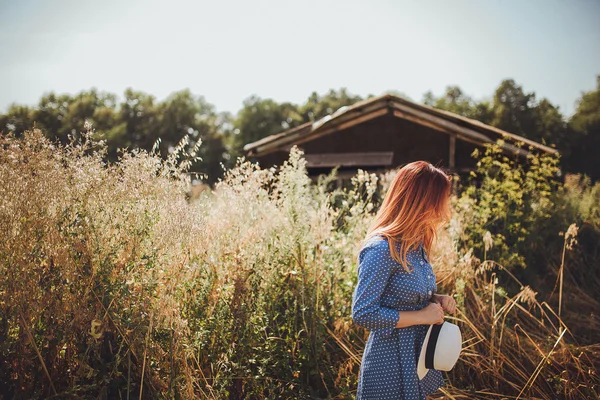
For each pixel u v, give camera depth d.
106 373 2.54
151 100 37.22
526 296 3.76
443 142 9.88
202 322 2.95
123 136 32.94
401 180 2.25
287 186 3.76
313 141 10.75
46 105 33.00
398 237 2.18
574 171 25.73
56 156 2.72
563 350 3.76
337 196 5.83
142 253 2.77
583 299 5.89
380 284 2.11
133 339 2.57
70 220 2.62
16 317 2.45
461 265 4.23
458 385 3.63
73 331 2.54
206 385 2.77
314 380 3.35
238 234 3.35
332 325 3.60
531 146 7.76
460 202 6.12
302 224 3.61
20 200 2.53
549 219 6.95
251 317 3.11
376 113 10.08
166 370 2.64
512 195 6.38
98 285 2.57
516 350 3.88
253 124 37.28
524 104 26.44
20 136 2.73
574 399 3.46
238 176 3.60
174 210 2.88
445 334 2.15
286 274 3.42
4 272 2.45
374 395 2.16
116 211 2.78
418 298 2.19
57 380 2.54
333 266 3.78
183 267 2.88
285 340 3.24
